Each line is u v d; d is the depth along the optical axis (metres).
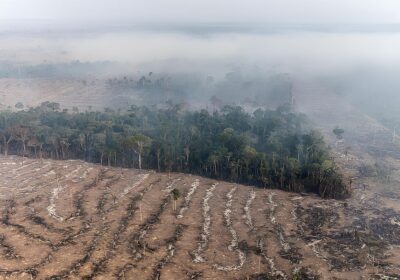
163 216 135.00
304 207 147.25
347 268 106.38
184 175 179.62
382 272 104.50
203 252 112.81
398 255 113.50
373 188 169.25
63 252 109.56
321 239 122.75
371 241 120.94
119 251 111.06
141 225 127.38
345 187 160.12
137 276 99.81
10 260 105.12
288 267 106.62
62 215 132.62
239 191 161.75
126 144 183.25
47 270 101.06
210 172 182.25
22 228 122.94
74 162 196.00
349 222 135.12
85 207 139.50
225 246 117.06
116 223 127.88
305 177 168.38
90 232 121.31
